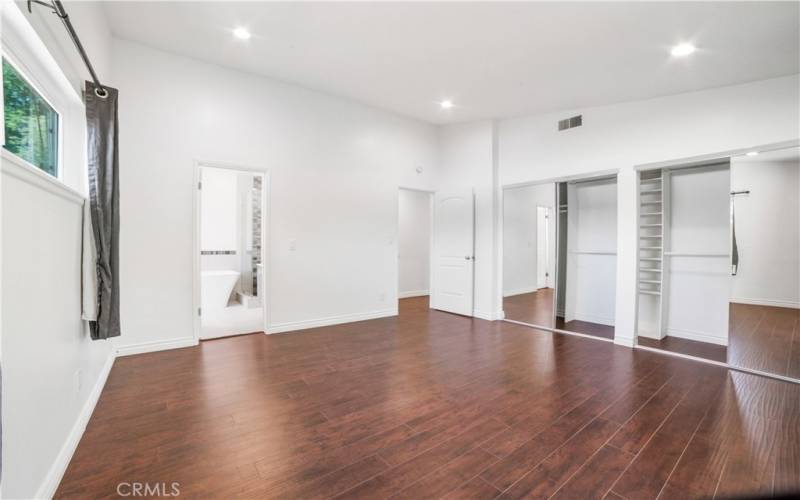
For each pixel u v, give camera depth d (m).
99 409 2.35
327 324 4.74
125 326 3.40
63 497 1.55
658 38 2.74
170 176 3.59
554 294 4.79
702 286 3.99
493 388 2.76
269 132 4.19
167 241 3.58
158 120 3.53
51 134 2.22
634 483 1.68
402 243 7.38
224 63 3.79
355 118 4.93
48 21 1.74
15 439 1.26
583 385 2.83
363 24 2.92
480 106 4.66
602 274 4.88
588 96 3.97
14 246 1.28
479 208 5.38
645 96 3.76
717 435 2.10
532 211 5.78
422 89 4.23
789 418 2.31
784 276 4.19
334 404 2.48
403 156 5.48
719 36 2.62
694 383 2.88
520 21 2.72
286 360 3.36
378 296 5.28
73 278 1.95
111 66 3.26
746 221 4.25
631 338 3.88
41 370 1.50
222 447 1.95
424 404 2.49
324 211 4.67
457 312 5.62
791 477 1.72
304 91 4.45
